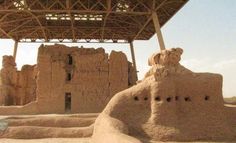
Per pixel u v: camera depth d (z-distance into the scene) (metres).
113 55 32.34
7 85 36.97
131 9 34.81
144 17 40.00
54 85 31.41
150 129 17.20
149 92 18.28
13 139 19.97
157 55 19.19
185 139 16.91
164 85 17.80
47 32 47.50
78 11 33.97
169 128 17.08
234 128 18.12
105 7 34.25
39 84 31.30
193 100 18.23
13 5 34.78
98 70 32.00
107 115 18.16
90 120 22.44
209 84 18.53
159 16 40.81
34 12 35.81
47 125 22.08
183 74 18.61
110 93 31.73
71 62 32.97
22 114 30.27
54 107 31.03
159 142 16.48
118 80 31.98
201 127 17.56
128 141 13.01
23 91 39.81
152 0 34.22
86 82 31.73
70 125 22.11
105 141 14.84
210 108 18.17
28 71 40.31
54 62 31.77
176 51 18.84
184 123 17.52
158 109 17.50
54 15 39.25
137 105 18.23
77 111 31.23
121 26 44.31
